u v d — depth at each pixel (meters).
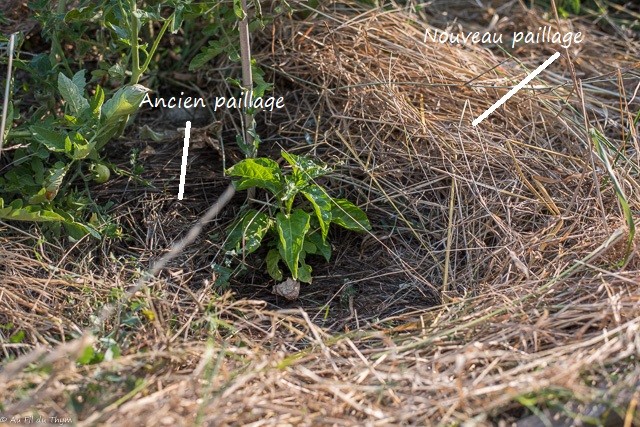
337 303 2.69
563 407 1.92
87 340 1.94
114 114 2.63
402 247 2.85
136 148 3.11
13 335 2.28
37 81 2.93
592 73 3.47
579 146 2.98
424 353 2.24
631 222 2.33
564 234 2.64
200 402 1.97
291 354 2.29
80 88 2.70
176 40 3.44
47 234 2.71
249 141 2.87
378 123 3.05
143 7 2.89
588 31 3.78
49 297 2.47
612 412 1.92
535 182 2.87
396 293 2.70
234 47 3.01
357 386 2.02
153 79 3.33
